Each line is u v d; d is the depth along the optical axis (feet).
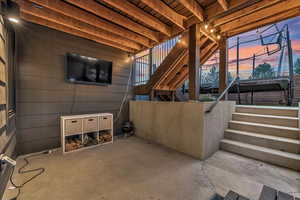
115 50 13.47
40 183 5.88
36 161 7.94
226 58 11.62
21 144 8.68
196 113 8.59
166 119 10.73
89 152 9.42
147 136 12.52
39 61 9.28
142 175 6.60
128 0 7.79
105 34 10.73
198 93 9.27
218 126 9.59
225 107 10.42
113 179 6.25
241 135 9.48
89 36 11.14
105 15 8.26
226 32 11.36
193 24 9.19
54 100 9.96
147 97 16.75
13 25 7.64
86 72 11.21
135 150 9.86
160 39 11.47
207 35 10.71
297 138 8.12
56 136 10.05
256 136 8.87
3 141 4.99
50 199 4.96
